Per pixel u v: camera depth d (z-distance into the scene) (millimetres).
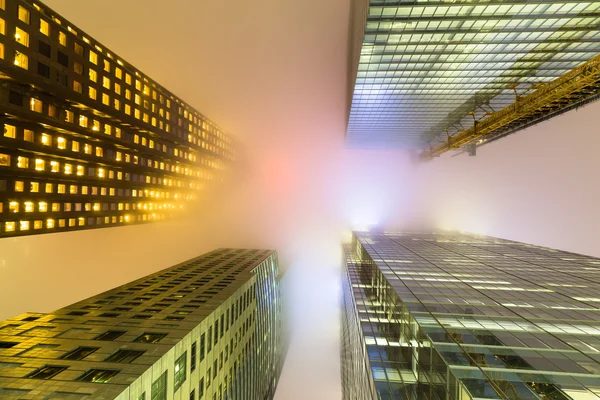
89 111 61000
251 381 76875
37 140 52906
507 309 34688
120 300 54250
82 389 27688
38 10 46594
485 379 22641
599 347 26250
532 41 60562
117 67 65250
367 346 40500
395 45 62531
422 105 92562
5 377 29188
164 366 34406
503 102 89500
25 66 44219
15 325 40875
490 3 51219
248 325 73250
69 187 62781
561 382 21938
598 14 52969
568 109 68125
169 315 47125
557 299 37812
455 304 36156
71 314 46062
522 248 77812
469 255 66688
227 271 80375
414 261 58438
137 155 81062
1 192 49531
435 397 26797
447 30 58438
